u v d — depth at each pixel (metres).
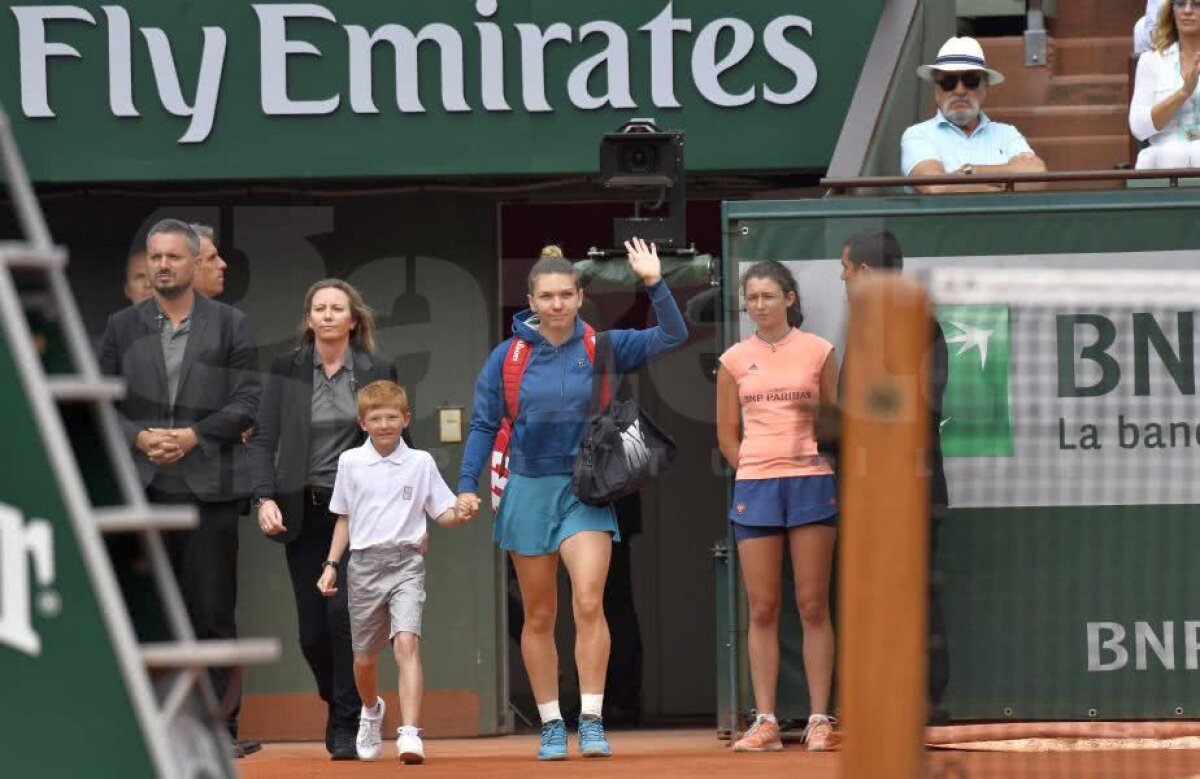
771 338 31.27
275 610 41.94
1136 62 41.41
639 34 41.09
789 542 31.36
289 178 41.56
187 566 31.22
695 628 42.81
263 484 31.98
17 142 41.34
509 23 41.12
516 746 37.94
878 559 15.33
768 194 43.38
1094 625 30.22
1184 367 29.98
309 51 41.28
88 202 42.72
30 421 14.02
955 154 37.16
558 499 30.05
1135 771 25.00
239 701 35.56
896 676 15.32
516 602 43.28
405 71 41.25
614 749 33.09
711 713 42.78
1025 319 30.05
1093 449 30.12
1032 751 27.33
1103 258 31.11
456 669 42.88
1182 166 36.34
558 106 41.25
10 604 14.04
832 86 41.00
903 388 15.30
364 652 32.25
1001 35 47.72
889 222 31.42
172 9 41.25
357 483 31.78
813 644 31.17
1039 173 31.22
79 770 13.95
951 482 30.16
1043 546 30.23
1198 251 30.98
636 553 42.66
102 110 41.38
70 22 41.28
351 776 29.28
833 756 29.78
